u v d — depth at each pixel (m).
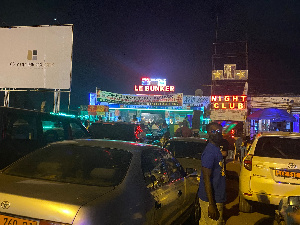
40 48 9.13
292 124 21.30
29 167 3.60
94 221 2.51
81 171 3.46
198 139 8.70
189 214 5.09
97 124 12.33
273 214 6.52
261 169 5.90
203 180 3.89
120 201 2.87
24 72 9.12
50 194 2.73
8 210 2.63
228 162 15.59
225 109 19.80
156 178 3.79
